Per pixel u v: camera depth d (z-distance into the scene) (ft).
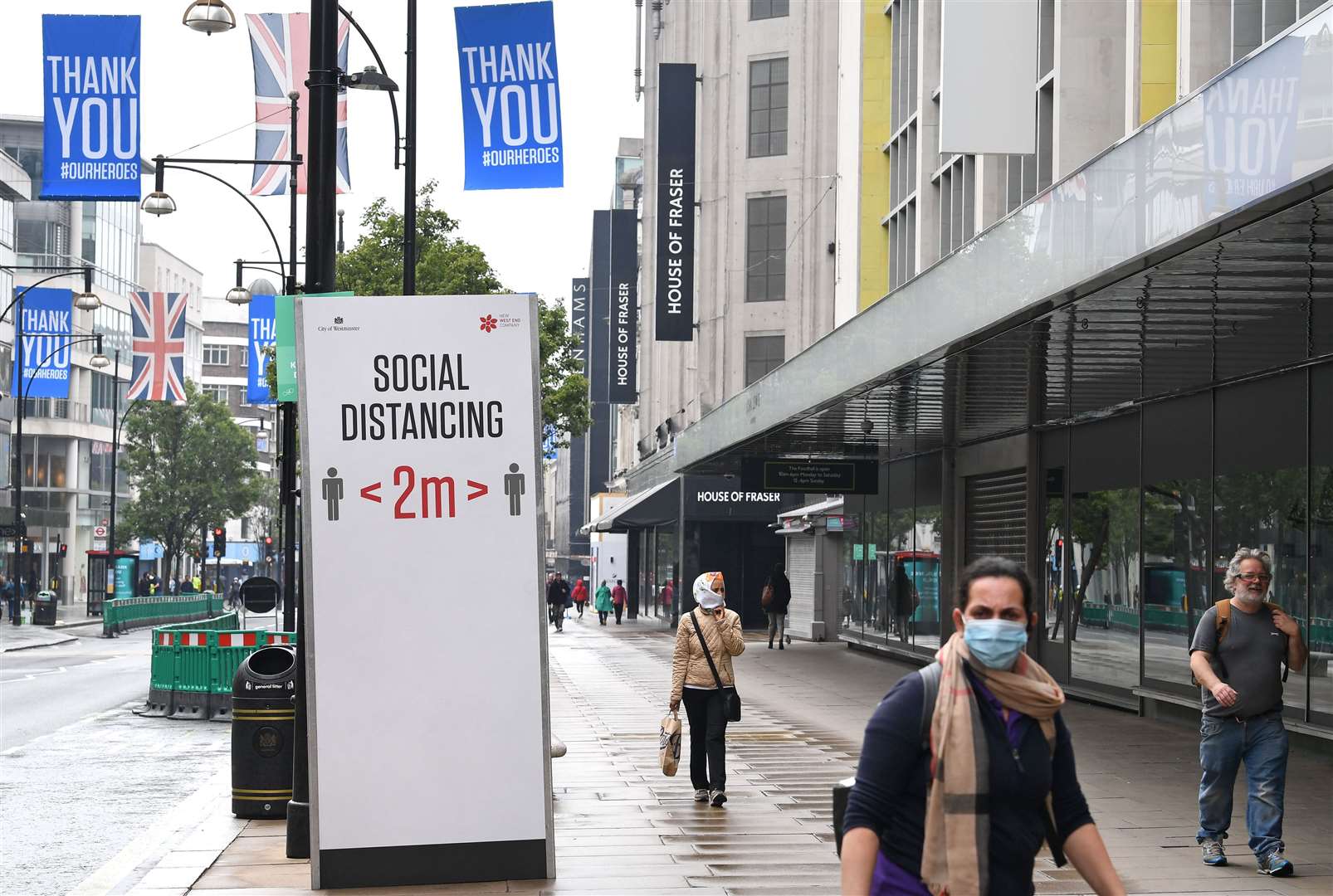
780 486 93.04
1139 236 34.06
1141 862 30.27
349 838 27.58
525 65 60.34
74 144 67.92
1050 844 12.82
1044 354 49.88
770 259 150.20
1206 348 46.78
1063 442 70.54
